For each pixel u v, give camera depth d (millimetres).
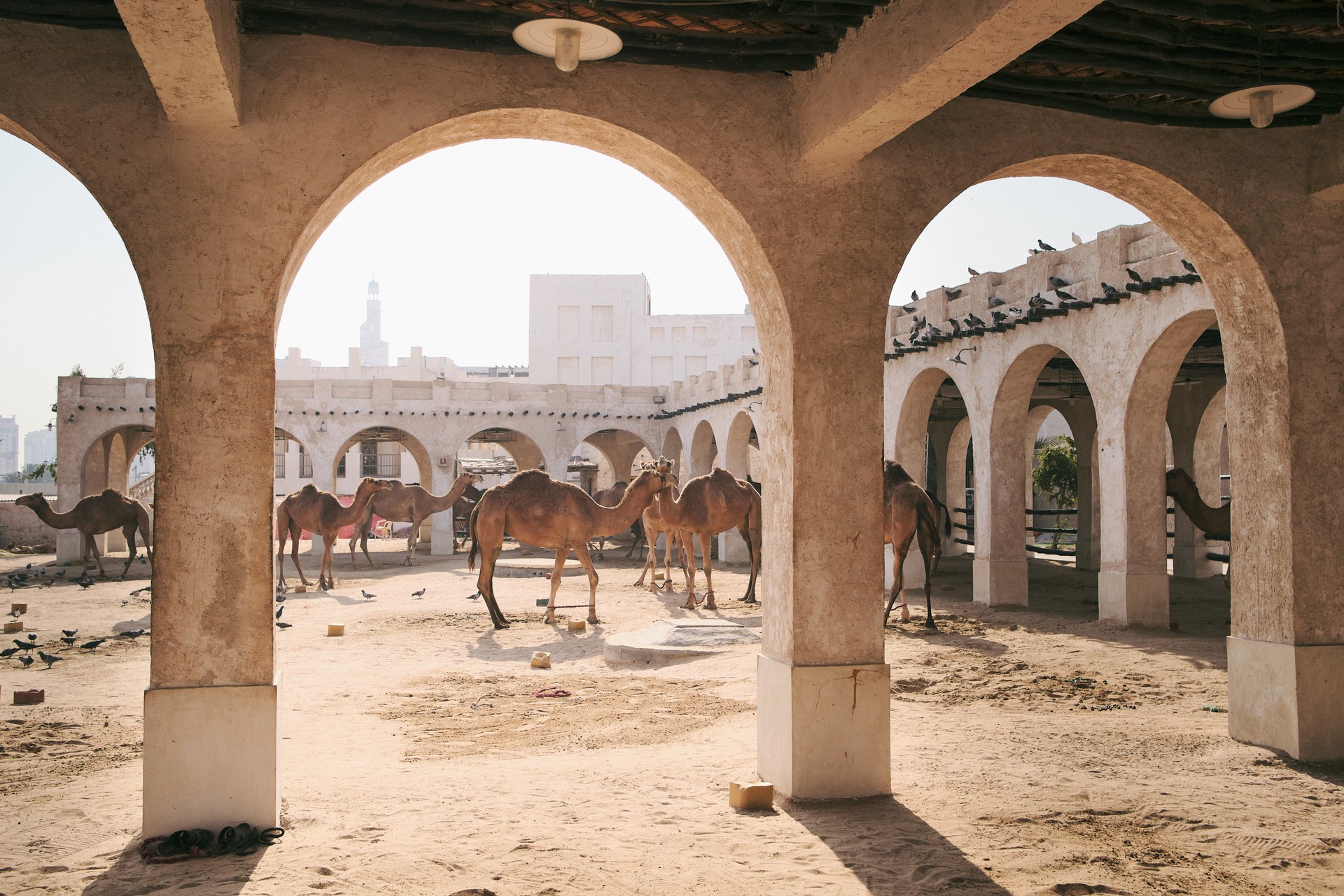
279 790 4906
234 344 4781
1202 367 16328
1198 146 6148
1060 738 6773
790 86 5426
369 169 5102
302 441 27203
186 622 4715
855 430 5438
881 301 5484
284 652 11250
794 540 5344
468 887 4055
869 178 5492
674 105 5281
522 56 5090
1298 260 6352
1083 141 5875
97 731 7434
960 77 4250
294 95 4859
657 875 4215
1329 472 6395
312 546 31312
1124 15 4816
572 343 51625
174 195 4750
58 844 4715
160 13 3666
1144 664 9758
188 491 4723
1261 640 6566
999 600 14336
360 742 7039
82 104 4684
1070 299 12594
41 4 4516
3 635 12523
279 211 4836
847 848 4559
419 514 22953
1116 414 11977
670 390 28719
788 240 5391
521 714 8047
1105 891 4121
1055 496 28438
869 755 5379
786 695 5363
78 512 19906
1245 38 5035
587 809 5156
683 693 8688
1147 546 11984
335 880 4137
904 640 11469
